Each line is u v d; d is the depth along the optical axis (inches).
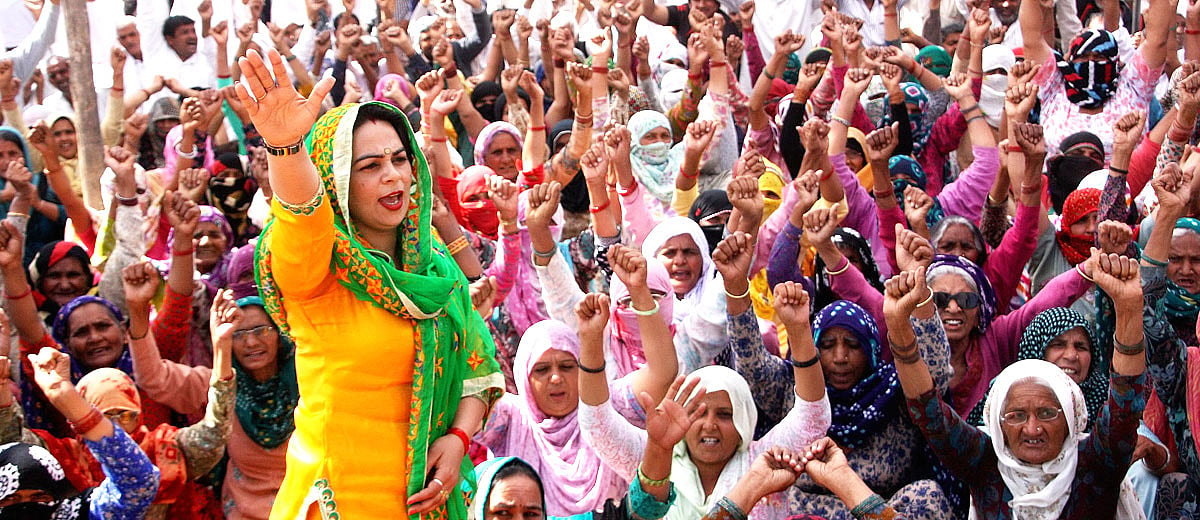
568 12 373.4
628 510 139.4
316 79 323.6
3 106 267.0
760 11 360.8
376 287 106.1
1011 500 148.3
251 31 313.6
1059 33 337.1
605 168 203.0
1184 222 182.2
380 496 108.0
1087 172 239.0
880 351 164.2
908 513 148.0
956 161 269.3
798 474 138.8
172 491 154.4
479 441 165.3
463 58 344.2
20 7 346.3
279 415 168.4
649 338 157.5
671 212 237.9
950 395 164.1
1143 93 266.1
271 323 167.0
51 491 144.8
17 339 171.2
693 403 142.2
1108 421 143.3
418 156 111.7
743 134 281.4
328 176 107.3
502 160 252.5
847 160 248.8
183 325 181.9
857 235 202.2
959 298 180.5
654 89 298.2
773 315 198.4
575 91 248.5
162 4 344.8
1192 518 156.2
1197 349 157.0
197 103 246.2
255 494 167.3
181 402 171.2
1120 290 138.9
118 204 203.3
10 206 228.4
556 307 177.6
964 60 295.6
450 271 115.5
